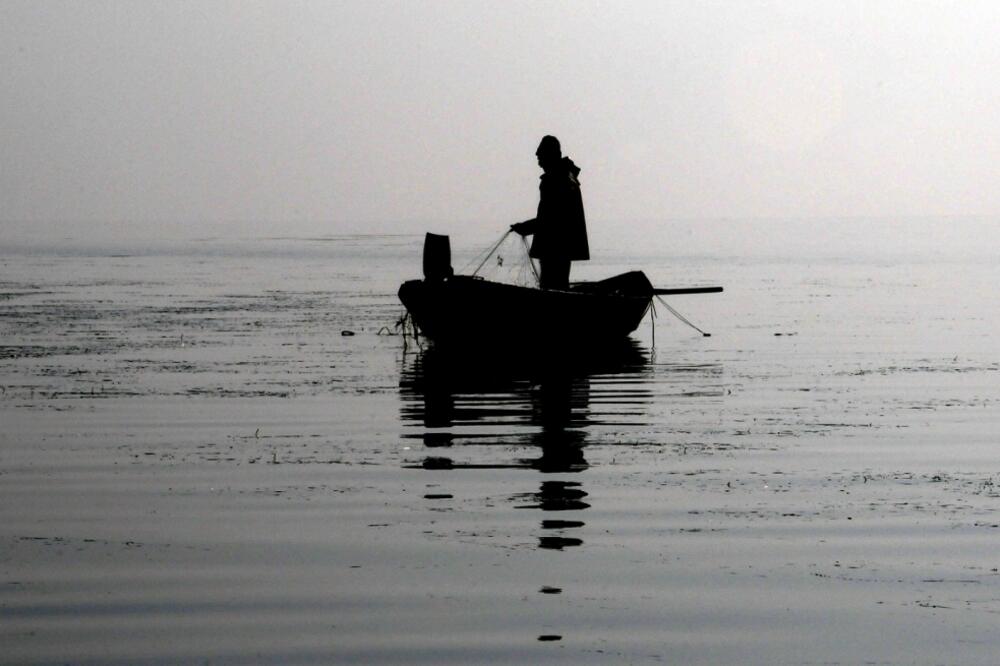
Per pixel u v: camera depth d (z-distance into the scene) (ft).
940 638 99.81
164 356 301.63
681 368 285.84
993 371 275.59
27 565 119.34
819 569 117.60
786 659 95.76
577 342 320.29
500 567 118.42
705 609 106.73
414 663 94.84
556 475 159.53
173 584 113.50
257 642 99.09
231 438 187.42
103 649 97.66
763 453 174.70
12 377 258.57
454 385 252.21
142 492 149.89
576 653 96.89
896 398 232.32
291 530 131.95
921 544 126.00
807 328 393.91
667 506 142.31
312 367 281.33
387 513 139.23
